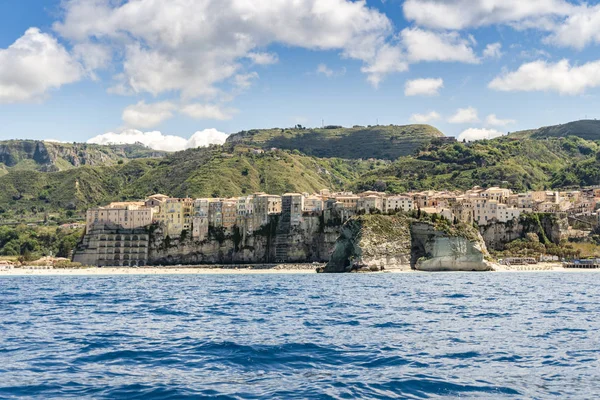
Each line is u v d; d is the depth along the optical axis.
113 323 80.12
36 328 75.44
